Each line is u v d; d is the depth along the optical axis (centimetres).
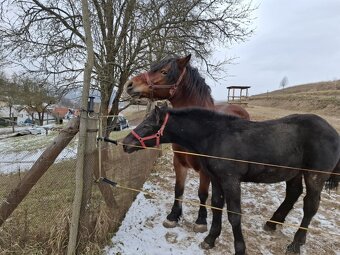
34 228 303
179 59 346
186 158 350
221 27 675
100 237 313
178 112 304
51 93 642
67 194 354
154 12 608
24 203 341
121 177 391
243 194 522
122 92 625
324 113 3077
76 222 279
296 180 376
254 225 406
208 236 340
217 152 296
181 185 385
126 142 304
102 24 580
